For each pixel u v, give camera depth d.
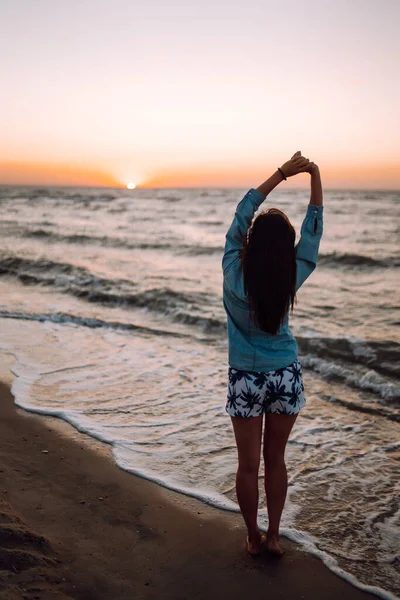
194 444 4.23
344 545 3.00
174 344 7.36
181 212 44.75
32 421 4.58
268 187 2.68
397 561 2.86
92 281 11.64
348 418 4.92
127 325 8.29
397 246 20.50
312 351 7.05
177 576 2.67
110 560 2.75
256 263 2.46
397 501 3.47
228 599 2.52
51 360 6.39
